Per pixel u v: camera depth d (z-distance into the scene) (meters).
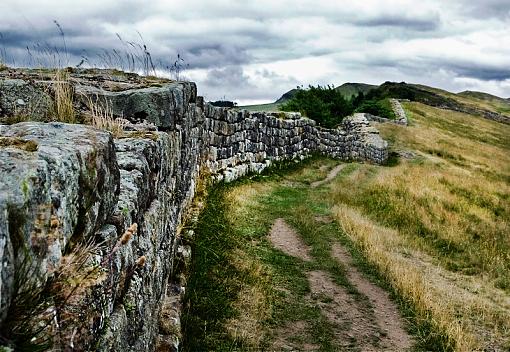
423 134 48.78
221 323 6.96
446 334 7.81
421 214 16.09
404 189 19.47
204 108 13.54
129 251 3.34
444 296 9.93
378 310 8.52
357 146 37.53
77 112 6.02
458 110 90.44
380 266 10.40
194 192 10.95
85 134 2.92
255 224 12.20
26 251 1.80
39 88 5.71
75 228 2.45
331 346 7.11
